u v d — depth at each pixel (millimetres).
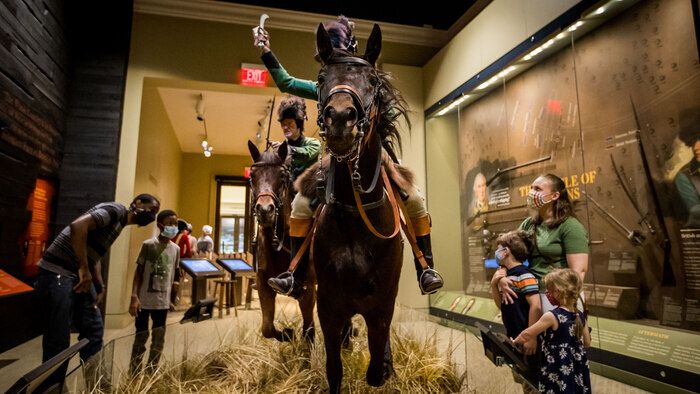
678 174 3029
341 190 1679
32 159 4320
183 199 13438
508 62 4637
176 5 5922
